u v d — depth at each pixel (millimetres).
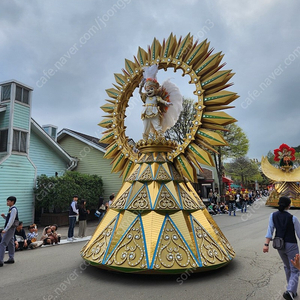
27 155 14508
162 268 4391
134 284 4539
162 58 6090
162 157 5797
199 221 5195
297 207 23094
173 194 5285
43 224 14852
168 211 5047
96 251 5082
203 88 5484
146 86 6109
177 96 6422
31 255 7391
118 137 6527
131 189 5582
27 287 4656
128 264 4531
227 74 5227
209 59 5434
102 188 18484
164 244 4637
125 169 6531
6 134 13703
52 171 17078
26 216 14211
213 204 20594
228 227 12422
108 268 4785
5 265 6270
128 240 4805
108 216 5582
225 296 4039
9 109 13711
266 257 6406
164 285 4461
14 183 13703
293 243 4039
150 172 5617
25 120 14500
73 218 9789
